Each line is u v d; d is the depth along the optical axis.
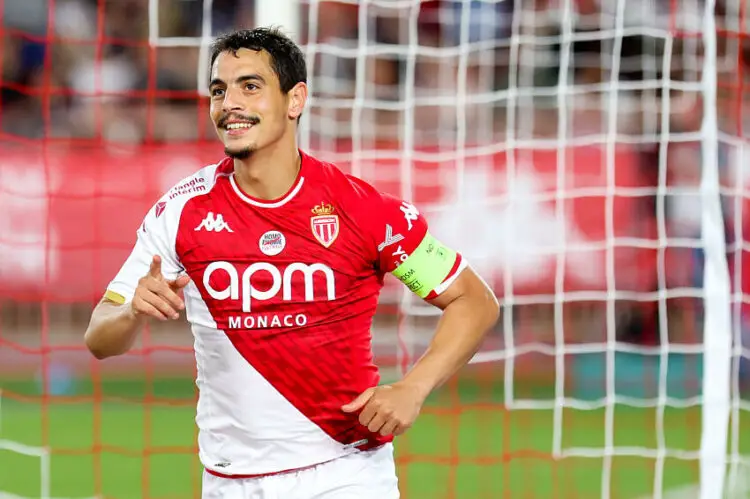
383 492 10.31
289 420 9.99
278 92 9.62
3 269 28.83
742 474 19.83
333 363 9.98
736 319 18.50
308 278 9.80
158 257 9.11
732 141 18.38
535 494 19.38
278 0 17.84
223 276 9.82
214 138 28.58
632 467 21.20
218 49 9.79
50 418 24.61
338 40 29.62
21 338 29.55
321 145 29.22
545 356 29.77
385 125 29.89
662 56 28.16
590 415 25.42
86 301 28.95
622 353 29.75
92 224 28.62
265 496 10.06
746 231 25.66
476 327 10.11
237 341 9.88
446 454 21.78
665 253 28.36
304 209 9.82
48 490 19.39
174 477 20.27
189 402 20.02
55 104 30.36
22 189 28.67
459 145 20.11
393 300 28.03
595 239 28.22
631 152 28.17
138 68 30.75
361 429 10.20
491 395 26.94
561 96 19.59
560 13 30.00
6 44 30.67
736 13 23.05
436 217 28.08
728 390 16.33
